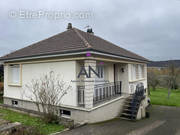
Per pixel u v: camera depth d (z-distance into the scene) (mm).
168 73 23938
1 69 16234
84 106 6359
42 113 6324
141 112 9250
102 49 6789
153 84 27250
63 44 7477
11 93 9484
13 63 9273
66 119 5891
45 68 7523
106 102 7309
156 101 16531
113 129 5859
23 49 10195
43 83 6871
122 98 9250
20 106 8758
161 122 8102
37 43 10203
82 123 5910
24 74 8562
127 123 7199
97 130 5422
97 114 6562
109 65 9664
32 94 8000
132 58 9945
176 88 27312
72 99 6504
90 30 12664
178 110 12227
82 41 6855
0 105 8625
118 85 10289
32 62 8039
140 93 10227
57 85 6984
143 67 14258
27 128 4660
